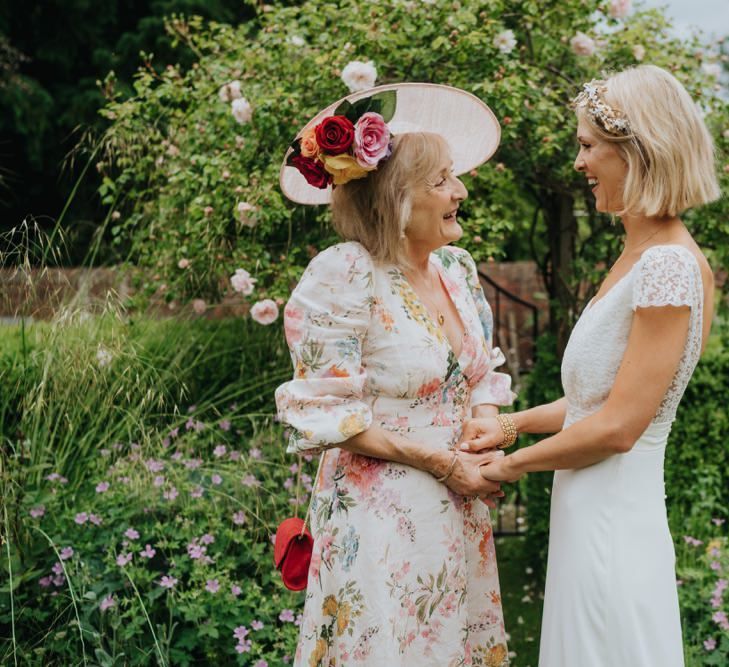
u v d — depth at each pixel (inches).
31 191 418.3
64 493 125.1
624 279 75.1
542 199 168.9
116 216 163.9
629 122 74.4
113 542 116.6
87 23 422.9
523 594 160.7
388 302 83.6
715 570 122.7
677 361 72.9
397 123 87.1
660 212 75.0
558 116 142.9
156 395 141.0
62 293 152.8
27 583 116.6
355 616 82.7
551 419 90.4
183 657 111.8
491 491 84.7
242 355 157.6
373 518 83.3
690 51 160.9
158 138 164.6
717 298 174.9
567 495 79.9
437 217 84.0
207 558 116.5
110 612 111.8
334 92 144.7
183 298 160.9
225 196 147.4
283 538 89.1
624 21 155.6
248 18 432.1
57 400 127.7
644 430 74.7
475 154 94.1
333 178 83.6
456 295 90.5
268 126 143.5
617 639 75.8
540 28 154.7
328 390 82.3
